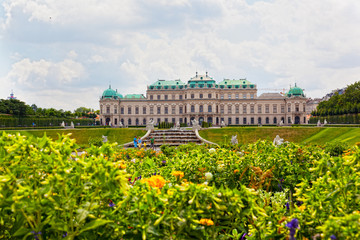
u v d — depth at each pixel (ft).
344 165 14.85
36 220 11.50
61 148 12.68
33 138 13.61
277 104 430.20
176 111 437.99
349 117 288.30
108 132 192.34
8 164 12.89
